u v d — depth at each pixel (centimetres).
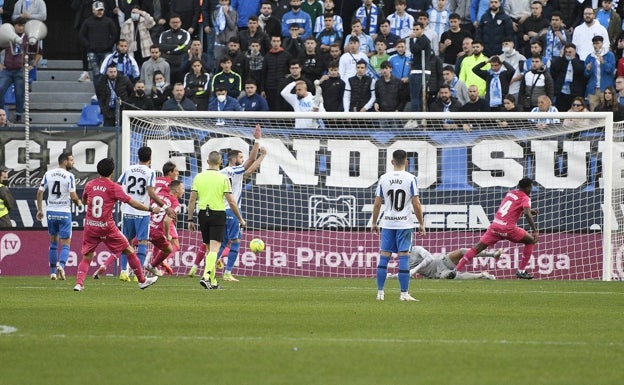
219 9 8600
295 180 7494
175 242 6694
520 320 4044
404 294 5019
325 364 2828
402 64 8194
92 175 7469
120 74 8175
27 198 7400
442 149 7475
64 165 6631
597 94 8081
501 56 8138
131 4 8988
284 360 2894
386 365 2816
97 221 5331
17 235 7406
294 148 7506
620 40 8362
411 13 8706
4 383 2530
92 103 8544
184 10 8806
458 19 8312
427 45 7969
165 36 8594
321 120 7531
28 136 7462
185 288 5825
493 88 7919
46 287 5834
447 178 7475
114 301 4803
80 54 10288
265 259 7450
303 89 7925
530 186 6900
